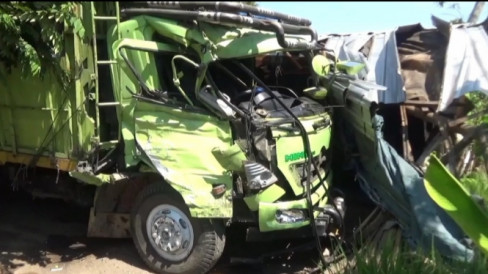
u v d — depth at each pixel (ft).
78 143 19.02
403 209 18.54
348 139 20.94
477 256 15.38
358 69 19.60
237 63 18.17
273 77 20.86
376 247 17.47
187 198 17.07
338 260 17.49
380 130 18.52
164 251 18.40
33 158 20.61
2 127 21.13
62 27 18.44
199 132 17.46
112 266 19.13
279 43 17.20
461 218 13.34
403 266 15.40
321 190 18.84
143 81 18.07
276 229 17.34
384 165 18.63
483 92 19.95
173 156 17.53
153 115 17.95
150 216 18.66
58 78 18.83
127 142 18.29
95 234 19.92
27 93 19.99
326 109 19.85
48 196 22.02
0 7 17.58
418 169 19.10
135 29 18.53
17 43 18.02
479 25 23.67
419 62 24.34
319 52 20.65
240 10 18.78
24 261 19.36
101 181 18.47
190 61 17.43
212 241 17.69
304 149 17.97
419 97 23.21
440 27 24.50
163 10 18.25
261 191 17.03
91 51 18.35
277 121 17.51
